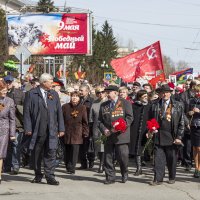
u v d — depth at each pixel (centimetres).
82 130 1299
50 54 3047
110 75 3975
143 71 1900
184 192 1037
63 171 1330
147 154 1423
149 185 1119
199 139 1219
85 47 3019
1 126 1100
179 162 1503
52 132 1098
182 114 1115
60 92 1555
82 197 975
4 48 4116
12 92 1301
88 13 3011
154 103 1138
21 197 967
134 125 1273
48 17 3038
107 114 1120
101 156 1304
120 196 986
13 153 1253
